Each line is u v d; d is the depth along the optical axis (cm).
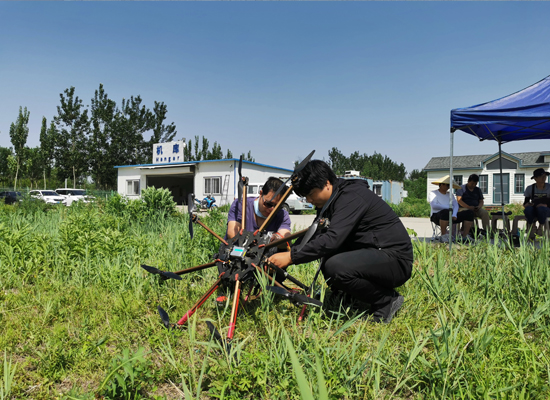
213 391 179
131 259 410
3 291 328
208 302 298
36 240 444
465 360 200
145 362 182
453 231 691
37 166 4097
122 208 922
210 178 2491
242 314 274
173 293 326
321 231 266
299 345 206
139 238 477
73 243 432
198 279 382
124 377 175
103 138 4309
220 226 643
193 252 437
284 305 291
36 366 211
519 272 318
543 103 490
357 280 265
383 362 195
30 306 295
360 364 201
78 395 172
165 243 482
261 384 178
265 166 2608
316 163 265
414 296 310
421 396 179
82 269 384
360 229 277
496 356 196
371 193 274
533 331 255
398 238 272
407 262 275
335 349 205
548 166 2270
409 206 2397
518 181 2386
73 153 4062
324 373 186
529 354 206
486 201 2500
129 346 228
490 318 267
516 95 548
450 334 209
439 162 2784
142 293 317
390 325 263
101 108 4316
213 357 213
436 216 696
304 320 267
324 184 263
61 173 4134
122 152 4438
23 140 3884
